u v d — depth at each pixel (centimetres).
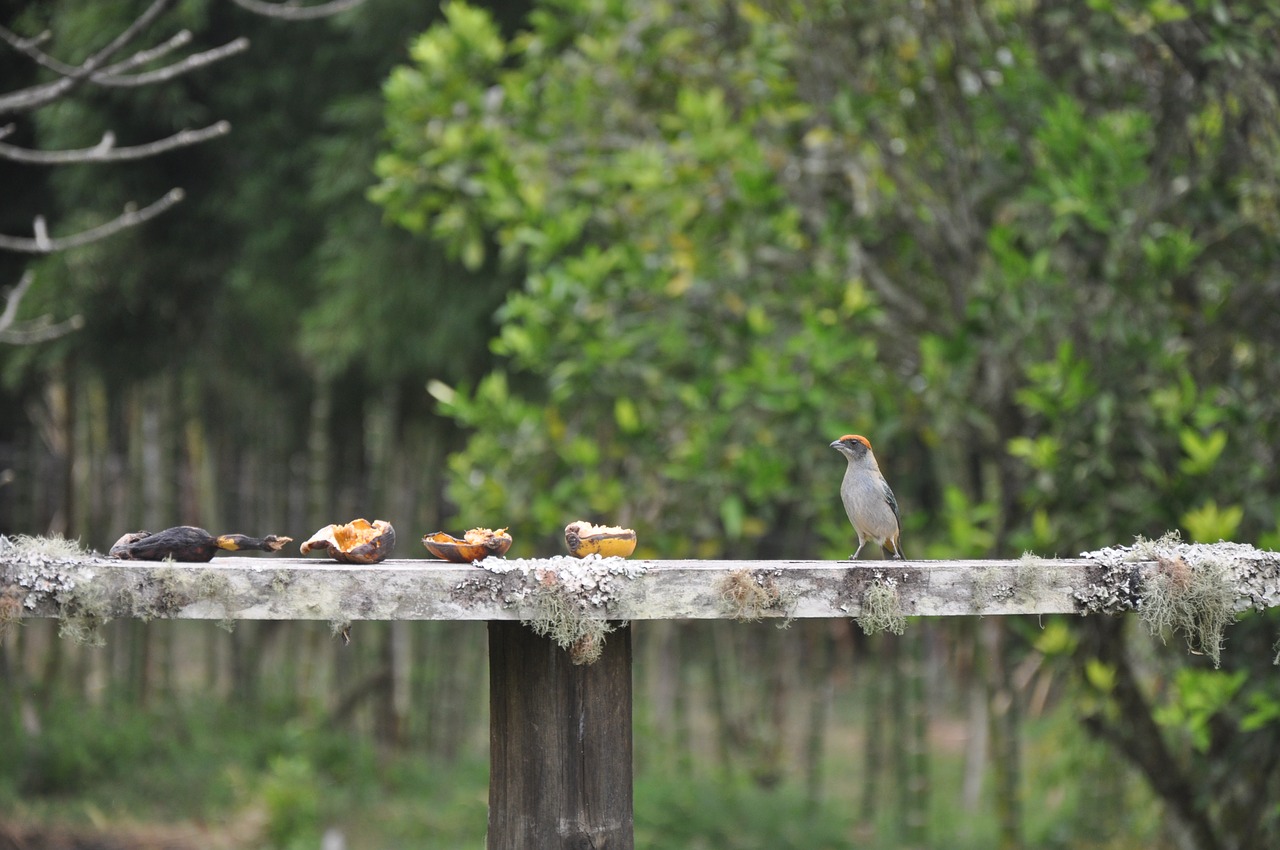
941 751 2114
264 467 2073
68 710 1897
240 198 1633
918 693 1672
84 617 434
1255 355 1028
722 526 1630
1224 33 929
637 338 1177
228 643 2252
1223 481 952
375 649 2003
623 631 508
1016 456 1073
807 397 1084
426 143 1261
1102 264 1029
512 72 1365
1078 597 496
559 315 1185
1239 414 953
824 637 1777
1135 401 988
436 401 1805
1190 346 1032
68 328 855
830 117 1170
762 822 1634
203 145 1627
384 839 1566
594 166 1239
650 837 1577
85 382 1819
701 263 1170
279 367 1938
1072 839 1506
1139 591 500
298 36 1623
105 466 2047
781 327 1192
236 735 1912
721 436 1143
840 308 1123
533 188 1189
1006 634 1281
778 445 1162
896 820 1680
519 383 1628
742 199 1148
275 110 1644
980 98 1145
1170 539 530
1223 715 969
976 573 488
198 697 2056
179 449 2152
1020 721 1872
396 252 1529
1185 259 949
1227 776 945
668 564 475
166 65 1503
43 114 1471
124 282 1581
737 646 2206
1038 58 1110
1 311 1521
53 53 1461
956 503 1067
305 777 1672
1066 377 960
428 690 1995
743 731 2038
